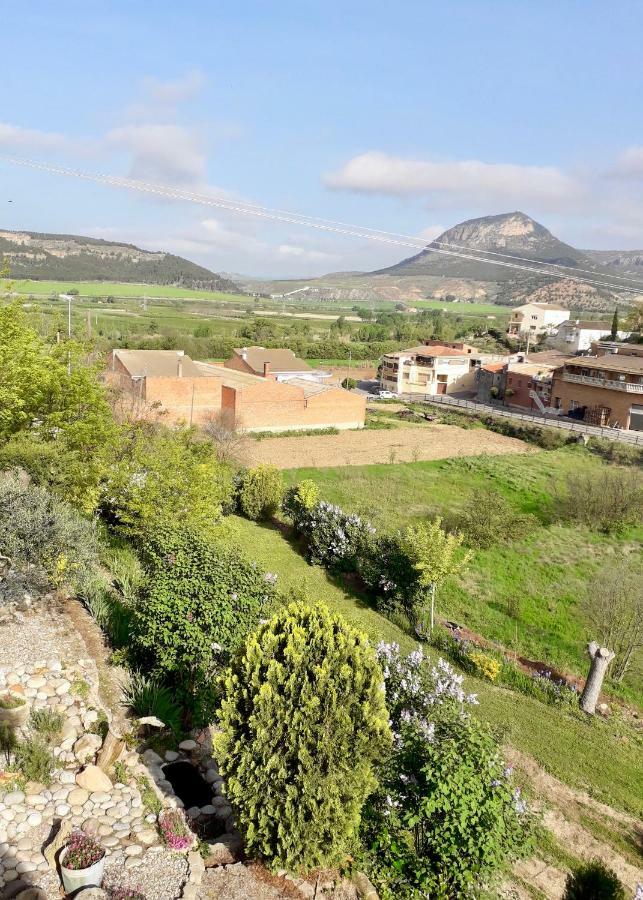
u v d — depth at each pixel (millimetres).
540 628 19156
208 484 16578
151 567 11523
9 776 6859
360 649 6824
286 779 6180
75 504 14742
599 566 24156
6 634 9508
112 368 48469
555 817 10609
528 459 43375
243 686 6578
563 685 15523
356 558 20219
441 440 50812
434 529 17984
